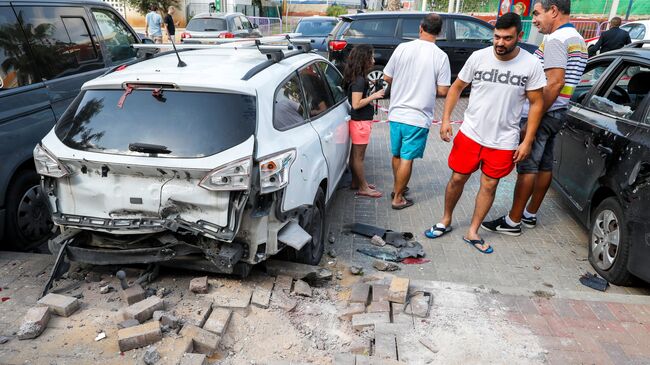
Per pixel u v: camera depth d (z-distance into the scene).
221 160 3.12
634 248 3.76
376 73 11.55
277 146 3.42
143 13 27.78
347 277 4.18
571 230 5.28
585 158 4.76
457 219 5.47
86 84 3.53
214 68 3.65
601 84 4.99
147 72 3.52
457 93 4.61
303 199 3.82
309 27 15.70
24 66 4.52
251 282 3.72
